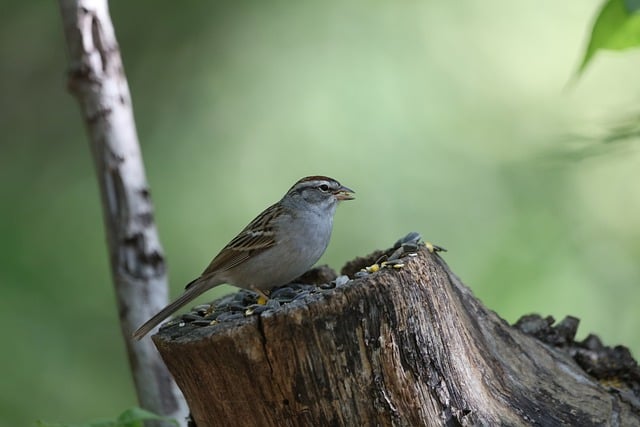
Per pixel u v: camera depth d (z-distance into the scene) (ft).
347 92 43.93
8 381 38.45
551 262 41.88
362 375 20.11
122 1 47.01
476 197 42.93
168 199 43.80
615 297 41.29
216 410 21.02
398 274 20.44
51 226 43.80
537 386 23.72
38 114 48.39
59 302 40.78
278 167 43.52
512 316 40.93
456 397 20.97
